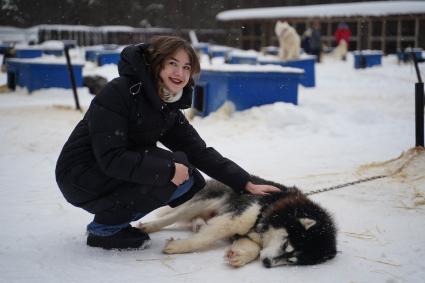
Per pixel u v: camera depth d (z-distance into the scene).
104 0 39.00
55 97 11.27
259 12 33.44
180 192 2.99
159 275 2.57
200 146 3.16
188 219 3.47
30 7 38.03
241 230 3.04
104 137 2.62
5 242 3.03
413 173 4.54
